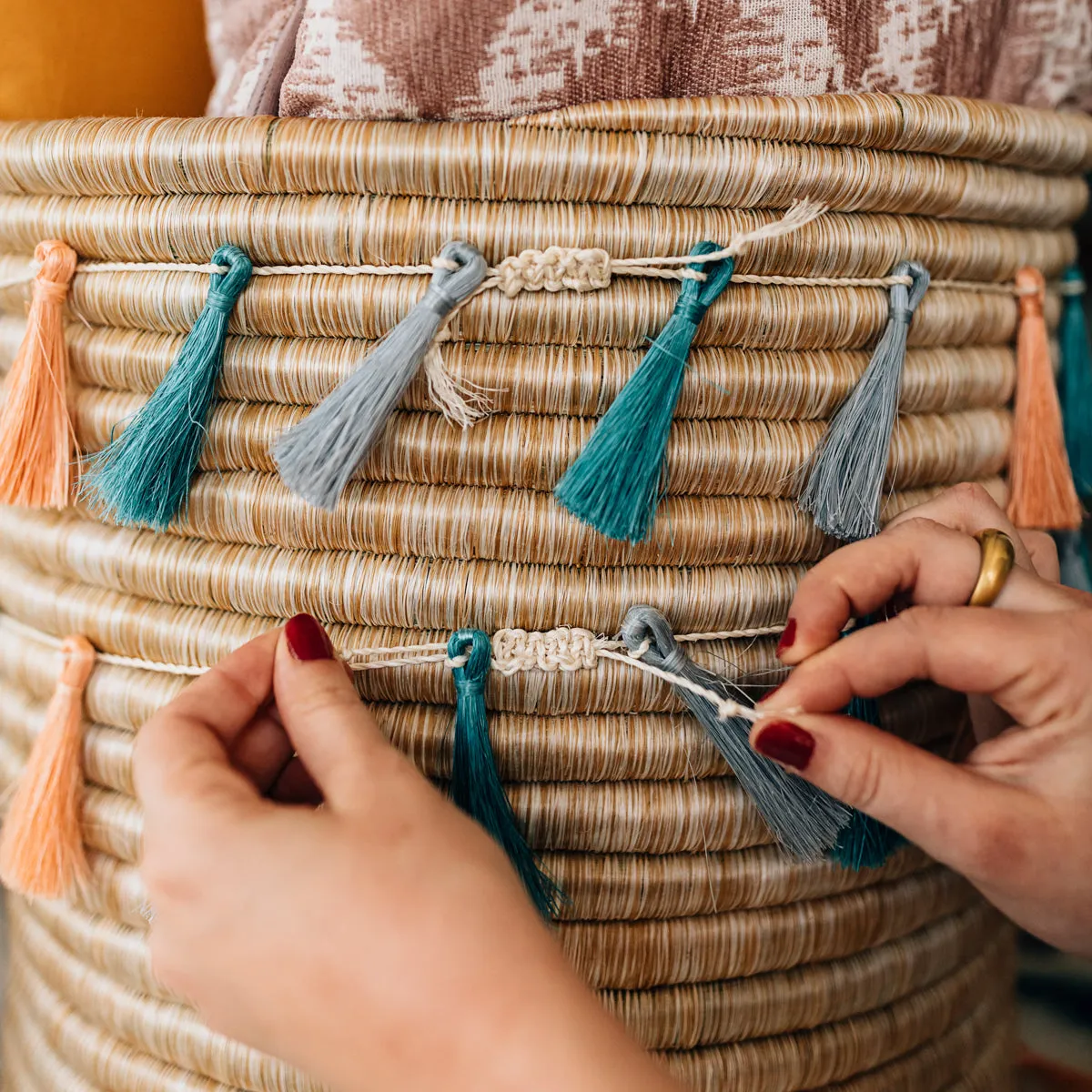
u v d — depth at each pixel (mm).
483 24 480
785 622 546
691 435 521
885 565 474
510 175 480
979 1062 660
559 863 546
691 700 519
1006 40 594
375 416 475
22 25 593
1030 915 434
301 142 480
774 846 562
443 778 537
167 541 554
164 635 553
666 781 549
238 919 364
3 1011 770
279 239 497
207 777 407
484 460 509
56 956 626
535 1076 323
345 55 486
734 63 519
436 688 528
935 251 550
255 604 537
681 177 488
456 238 487
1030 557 547
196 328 507
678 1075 558
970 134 524
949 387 579
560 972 350
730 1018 562
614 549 521
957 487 541
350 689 461
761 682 545
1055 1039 798
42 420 538
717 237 501
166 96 661
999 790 420
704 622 535
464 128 483
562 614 522
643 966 551
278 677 458
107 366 548
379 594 521
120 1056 585
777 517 539
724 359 520
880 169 514
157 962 390
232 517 533
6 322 601
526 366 501
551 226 487
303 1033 356
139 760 423
